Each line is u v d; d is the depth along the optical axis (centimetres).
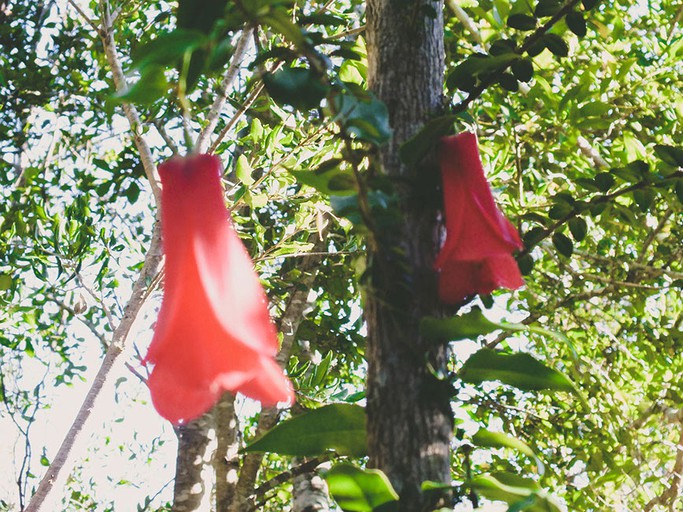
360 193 127
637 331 550
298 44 116
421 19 151
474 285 130
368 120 125
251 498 509
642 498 594
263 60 141
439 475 123
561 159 466
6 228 528
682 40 459
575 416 564
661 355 553
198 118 488
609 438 548
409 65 150
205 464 509
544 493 118
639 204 223
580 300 532
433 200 137
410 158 134
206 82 371
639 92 505
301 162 390
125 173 585
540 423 577
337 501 119
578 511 542
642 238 536
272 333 111
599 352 595
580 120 424
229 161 525
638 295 521
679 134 471
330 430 137
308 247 425
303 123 407
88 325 577
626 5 568
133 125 406
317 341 594
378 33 154
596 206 231
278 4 111
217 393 107
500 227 131
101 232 465
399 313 127
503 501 128
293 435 137
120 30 550
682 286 459
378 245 128
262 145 384
